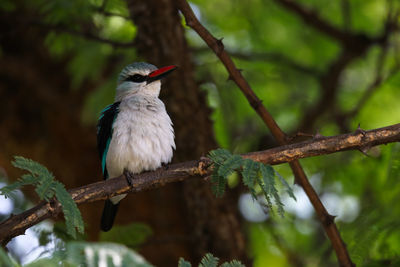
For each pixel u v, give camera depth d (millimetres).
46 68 14016
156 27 10742
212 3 15727
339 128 14727
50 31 12609
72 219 6145
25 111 13977
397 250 9070
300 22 15867
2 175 14258
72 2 12031
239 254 10805
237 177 12383
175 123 10727
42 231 8039
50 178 6332
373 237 8648
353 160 13453
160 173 7523
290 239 15250
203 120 10898
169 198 12750
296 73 15898
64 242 8039
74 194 7199
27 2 13062
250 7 15742
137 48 11062
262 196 9344
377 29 16266
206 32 8359
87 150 13719
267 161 7105
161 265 12344
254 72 15453
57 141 13789
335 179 13617
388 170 8750
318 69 16594
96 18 12539
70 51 13594
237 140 14977
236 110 15156
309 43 16438
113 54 13320
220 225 10781
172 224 12680
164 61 10766
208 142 10844
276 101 16266
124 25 13148
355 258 8523
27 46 13867
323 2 15852
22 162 6254
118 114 9469
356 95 16219
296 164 8500
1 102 13867
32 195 10297
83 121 12469
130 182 7406
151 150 9305
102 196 7383
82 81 13508
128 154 9227
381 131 7129
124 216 12719
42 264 4641
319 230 15234
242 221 11961
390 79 15195
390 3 14273
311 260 14594
